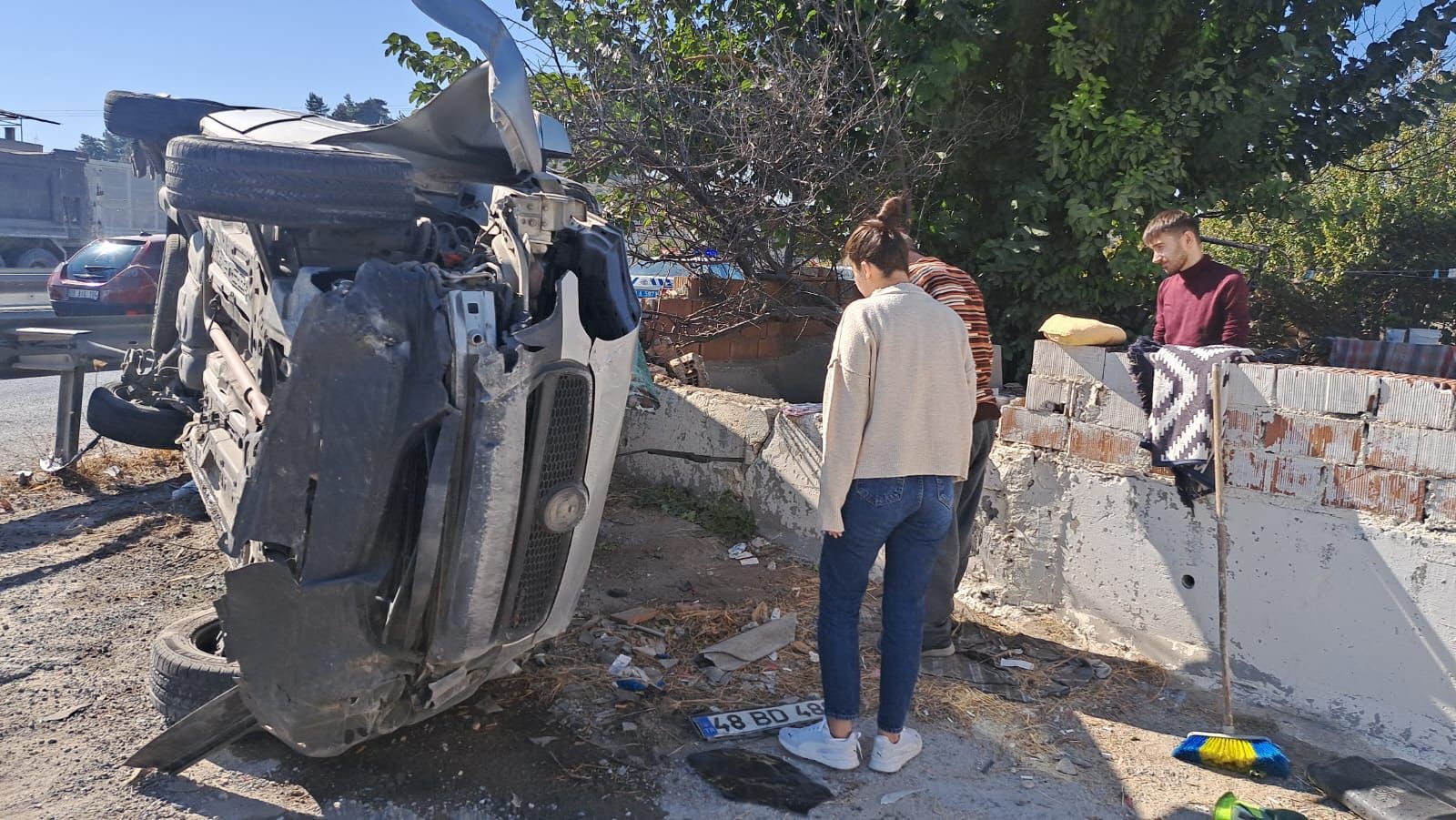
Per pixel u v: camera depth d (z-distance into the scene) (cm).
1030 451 441
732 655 393
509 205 292
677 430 609
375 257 310
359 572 263
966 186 656
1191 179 630
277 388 264
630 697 357
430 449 266
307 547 263
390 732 307
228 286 412
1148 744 340
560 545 300
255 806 287
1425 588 324
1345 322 777
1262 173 625
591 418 293
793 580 489
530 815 286
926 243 660
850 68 649
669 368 650
